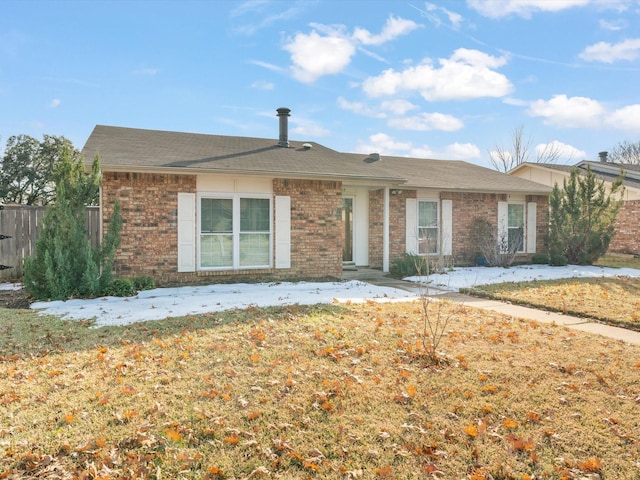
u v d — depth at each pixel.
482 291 10.07
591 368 4.86
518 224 16.89
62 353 5.30
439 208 15.39
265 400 3.96
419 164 18.39
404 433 3.47
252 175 11.04
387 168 16.47
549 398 4.09
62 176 9.17
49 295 9.00
